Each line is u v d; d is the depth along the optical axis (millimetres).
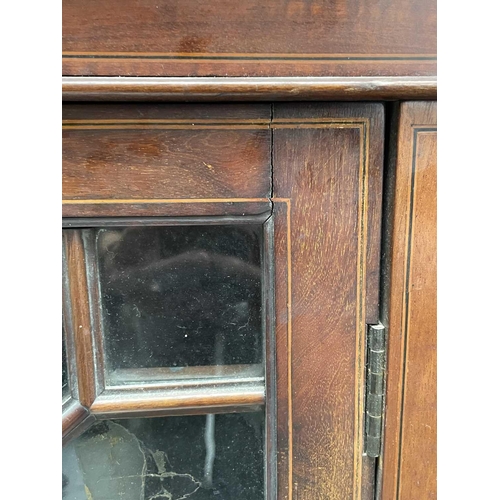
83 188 440
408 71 436
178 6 415
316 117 448
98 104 432
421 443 499
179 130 439
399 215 463
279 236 460
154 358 488
